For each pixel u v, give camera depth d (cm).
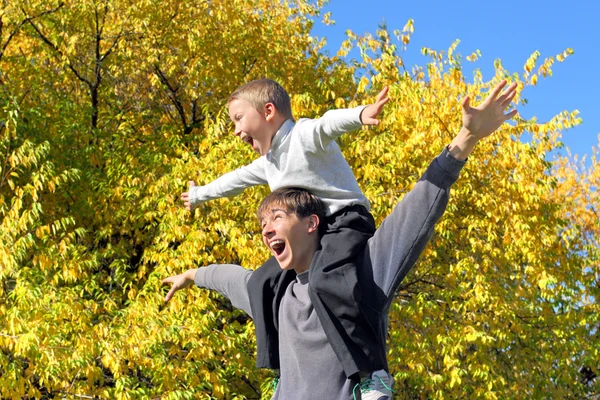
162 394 848
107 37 1186
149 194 1045
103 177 1091
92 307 870
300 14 1470
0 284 816
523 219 965
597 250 1194
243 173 303
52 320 794
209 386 853
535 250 982
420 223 220
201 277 290
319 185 245
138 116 1253
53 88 1212
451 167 216
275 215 240
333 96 1067
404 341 950
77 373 795
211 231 948
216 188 307
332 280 221
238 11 1223
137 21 1151
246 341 937
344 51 1259
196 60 1167
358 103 1059
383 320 230
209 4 1218
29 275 817
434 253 1010
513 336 1028
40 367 764
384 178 966
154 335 813
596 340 1142
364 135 1032
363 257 227
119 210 1028
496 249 995
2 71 1143
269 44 1277
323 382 223
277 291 249
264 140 254
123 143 1096
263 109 252
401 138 1002
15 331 739
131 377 881
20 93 1146
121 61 1229
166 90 1270
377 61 1127
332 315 222
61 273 889
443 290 1034
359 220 240
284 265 241
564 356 1120
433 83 1028
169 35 1199
